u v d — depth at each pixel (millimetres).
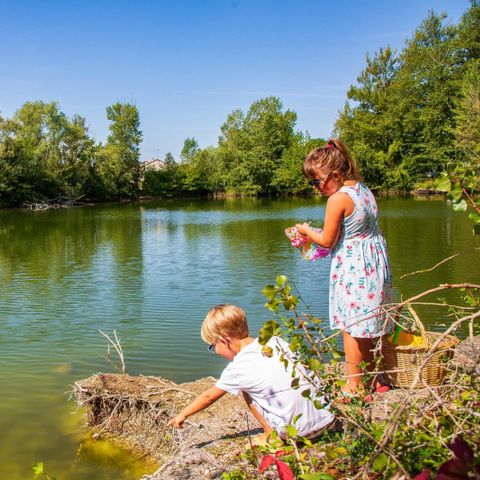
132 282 12258
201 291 11086
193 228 26047
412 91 49531
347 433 2395
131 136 66188
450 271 11938
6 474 4125
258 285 11578
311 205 45656
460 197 2037
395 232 20547
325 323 7820
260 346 3068
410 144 48625
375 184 49875
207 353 6848
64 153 54094
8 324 8641
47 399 5492
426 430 1979
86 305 9992
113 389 4910
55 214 38406
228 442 3336
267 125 65688
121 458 4297
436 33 48969
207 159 72062
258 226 26625
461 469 1469
